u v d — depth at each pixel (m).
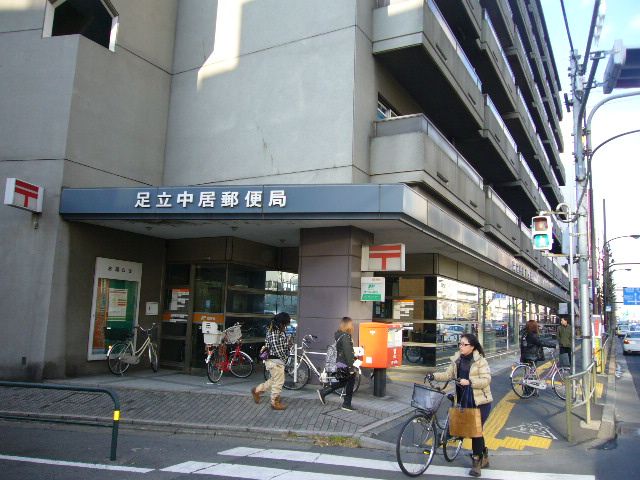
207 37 13.67
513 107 21.12
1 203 11.42
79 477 5.57
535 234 11.59
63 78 11.59
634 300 49.16
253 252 13.62
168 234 12.98
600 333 16.73
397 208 9.73
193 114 13.50
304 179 11.52
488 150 18.44
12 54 11.98
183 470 5.90
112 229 12.27
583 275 11.70
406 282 15.31
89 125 11.85
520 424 8.84
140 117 13.09
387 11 12.11
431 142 11.84
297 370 10.58
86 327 11.57
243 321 13.29
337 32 11.66
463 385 5.97
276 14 12.62
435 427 6.24
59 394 9.61
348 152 11.09
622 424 9.37
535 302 37.31
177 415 8.49
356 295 11.08
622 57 7.77
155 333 13.34
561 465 6.61
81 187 11.57
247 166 12.40
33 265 11.02
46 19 12.05
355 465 6.26
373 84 12.16
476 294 19.48
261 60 12.66
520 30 25.58
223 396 9.60
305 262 11.35
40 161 11.36
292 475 5.77
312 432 7.65
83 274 11.54
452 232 12.89
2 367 10.79
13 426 8.06
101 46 12.22
